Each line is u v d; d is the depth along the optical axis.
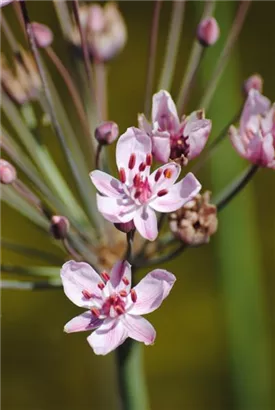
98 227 0.51
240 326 0.62
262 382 0.62
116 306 0.46
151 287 0.46
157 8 0.50
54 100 0.52
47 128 0.63
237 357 0.62
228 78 0.59
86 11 0.53
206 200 0.48
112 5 0.52
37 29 0.50
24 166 0.50
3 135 0.51
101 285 0.46
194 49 0.50
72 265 0.46
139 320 0.46
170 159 0.47
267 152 0.47
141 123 0.47
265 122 0.48
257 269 0.61
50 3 0.65
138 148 0.46
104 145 0.48
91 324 0.46
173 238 0.50
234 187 0.49
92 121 0.52
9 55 0.64
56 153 0.64
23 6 0.48
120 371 0.51
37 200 0.49
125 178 0.46
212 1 0.52
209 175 0.62
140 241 0.51
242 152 0.48
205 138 0.47
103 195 0.46
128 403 0.51
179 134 0.47
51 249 0.65
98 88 0.52
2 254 0.65
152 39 0.50
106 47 0.52
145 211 0.46
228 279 0.61
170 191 0.46
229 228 0.61
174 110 0.47
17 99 0.51
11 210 0.65
